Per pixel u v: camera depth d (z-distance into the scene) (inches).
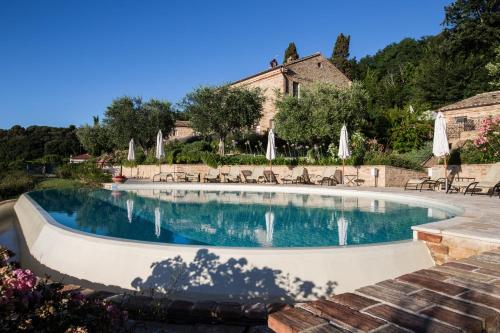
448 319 79.4
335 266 209.2
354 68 2165.4
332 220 423.5
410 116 1042.1
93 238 250.1
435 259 233.9
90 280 224.5
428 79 1387.8
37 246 293.0
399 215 434.3
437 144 570.6
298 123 930.1
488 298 93.3
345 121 928.9
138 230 379.6
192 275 207.9
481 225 249.3
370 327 74.9
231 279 203.9
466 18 1476.4
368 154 773.3
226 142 1124.5
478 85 1291.8
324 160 804.0
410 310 84.4
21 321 83.9
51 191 658.8
